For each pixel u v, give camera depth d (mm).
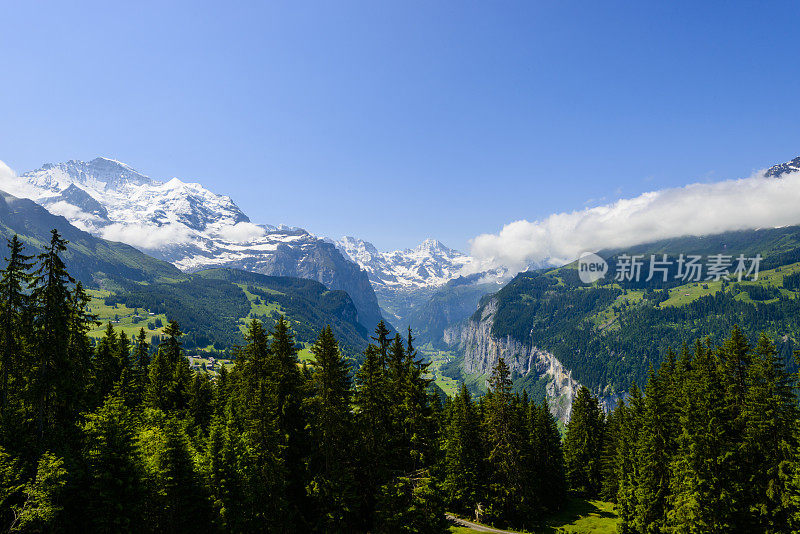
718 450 53812
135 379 75375
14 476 36156
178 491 43875
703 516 52156
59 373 43125
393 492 46531
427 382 52312
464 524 70062
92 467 40875
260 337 57031
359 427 49969
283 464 47656
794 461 49438
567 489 90750
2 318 41156
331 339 49312
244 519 44812
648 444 64812
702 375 59500
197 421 68125
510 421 67125
